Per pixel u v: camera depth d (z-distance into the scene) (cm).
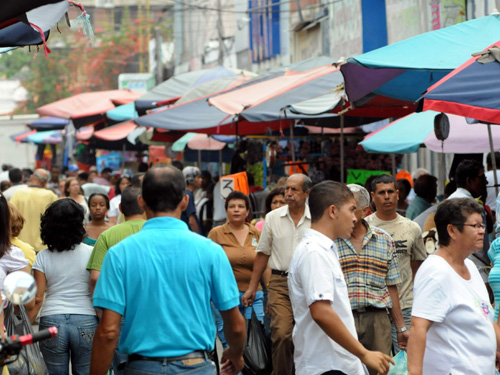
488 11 4041
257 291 2697
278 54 8162
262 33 8394
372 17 5450
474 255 2462
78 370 2047
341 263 2053
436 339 1528
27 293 1064
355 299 2039
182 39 12138
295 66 4359
